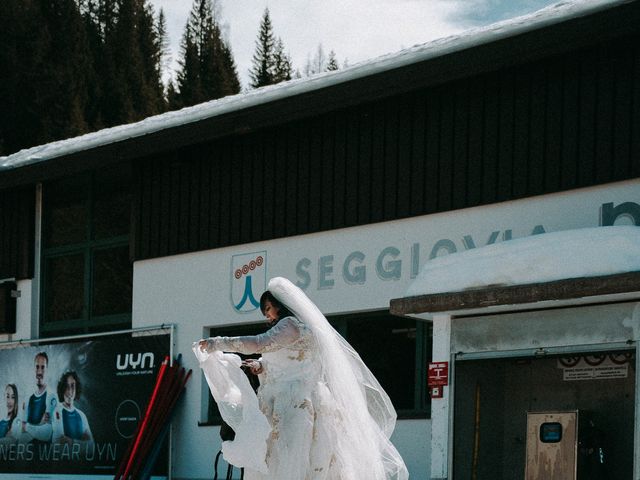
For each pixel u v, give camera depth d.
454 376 8.70
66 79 38.09
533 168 10.14
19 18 38.53
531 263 8.11
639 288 7.41
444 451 8.64
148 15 56.41
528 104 10.23
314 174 12.06
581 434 8.31
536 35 9.56
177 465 12.99
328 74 11.41
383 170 11.39
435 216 10.90
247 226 12.72
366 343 11.51
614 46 9.62
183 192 13.50
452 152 10.80
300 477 6.55
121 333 13.88
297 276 12.10
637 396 7.63
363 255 11.49
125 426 13.41
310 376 6.75
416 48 10.67
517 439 8.94
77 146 13.98
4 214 15.71
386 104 11.42
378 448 6.94
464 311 8.57
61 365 14.16
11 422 14.61
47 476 14.11
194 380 13.02
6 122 35.81
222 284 12.92
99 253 14.68
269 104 11.79
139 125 13.44
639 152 9.38
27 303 15.27
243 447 6.47
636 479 7.56
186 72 56.94
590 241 7.91
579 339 8.02
